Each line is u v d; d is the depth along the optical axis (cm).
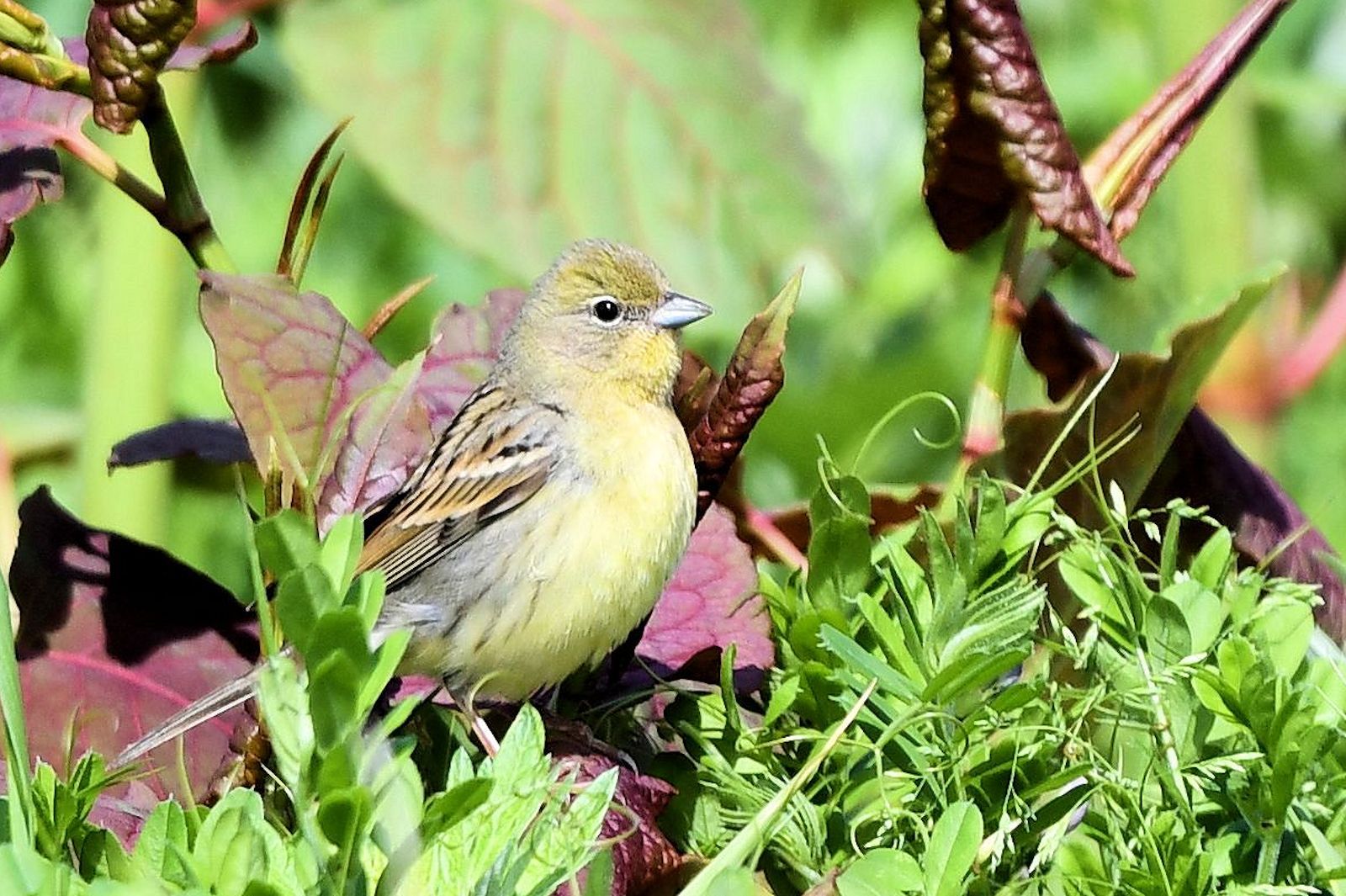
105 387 384
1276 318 387
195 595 375
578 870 366
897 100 400
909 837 368
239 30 374
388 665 364
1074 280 396
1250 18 373
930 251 398
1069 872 367
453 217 381
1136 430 373
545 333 380
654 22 382
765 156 382
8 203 372
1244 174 384
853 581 371
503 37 381
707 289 382
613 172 382
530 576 377
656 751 373
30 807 365
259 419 372
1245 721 367
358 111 381
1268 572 375
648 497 376
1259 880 367
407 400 373
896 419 395
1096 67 399
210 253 374
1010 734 368
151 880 364
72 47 376
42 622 374
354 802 364
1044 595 369
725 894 366
